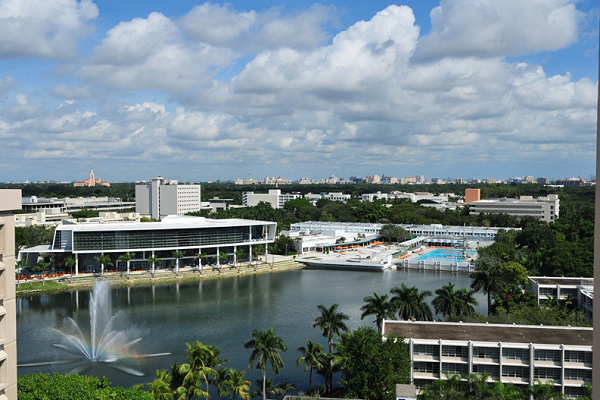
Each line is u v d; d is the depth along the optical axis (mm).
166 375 95625
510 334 114500
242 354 138625
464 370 108500
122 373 125938
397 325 120688
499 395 90312
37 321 172500
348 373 96500
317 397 92750
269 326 164625
